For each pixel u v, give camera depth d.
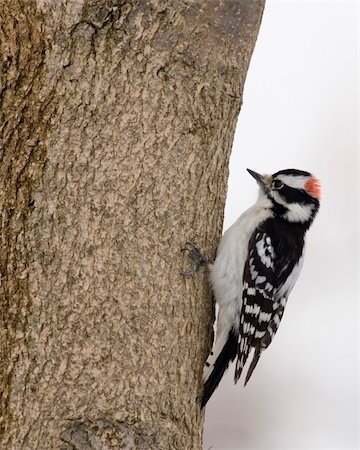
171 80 8.70
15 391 8.05
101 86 8.42
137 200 8.59
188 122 8.87
